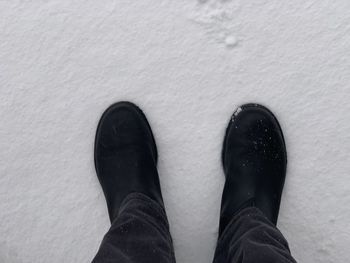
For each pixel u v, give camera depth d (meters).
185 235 1.18
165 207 1.18
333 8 1.15
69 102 1.19
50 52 1.19
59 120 1.20
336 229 1.17
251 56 1.16
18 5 1.19
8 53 1.20
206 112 1.17
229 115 1.17
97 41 1.18
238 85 1.17
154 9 1.17
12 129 1.21
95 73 1.18
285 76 1.16
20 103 1.20
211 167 1.18
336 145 1.16
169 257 0.96
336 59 1.16
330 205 1.17
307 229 1.17
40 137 1.20
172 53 1.17
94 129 1.19
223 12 1.15
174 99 1.17
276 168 1.15
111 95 1.18
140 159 1.16
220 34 1.16
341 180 1.17
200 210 1.18
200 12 1.16
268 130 1.16
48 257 1.21
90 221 1.20
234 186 1.14
